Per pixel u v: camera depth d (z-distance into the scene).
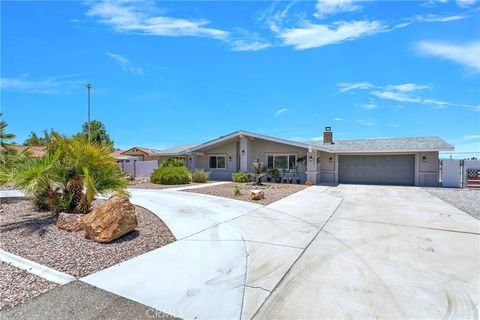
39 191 6.81
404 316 2.78
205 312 2.84
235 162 21.58
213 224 6.64
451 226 6.55
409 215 7.86
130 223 5.40
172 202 9.88
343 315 2.79
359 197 11.69
